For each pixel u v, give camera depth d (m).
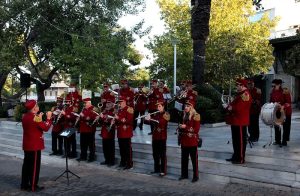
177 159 11.00
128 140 11.41
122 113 11.39
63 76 25.64
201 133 14.24
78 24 22.41
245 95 9.57
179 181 9.89
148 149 12.13
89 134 12.60
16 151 15.78
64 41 21.95
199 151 10.78
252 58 24.77
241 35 24.70
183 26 26.84
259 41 25.31
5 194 9.45
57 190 9.63
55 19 22.12
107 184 10.02
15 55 21.80
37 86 24.28
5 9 20.95
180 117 13.34
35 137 9.70
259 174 9.16
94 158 12.77
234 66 24.06
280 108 10.51
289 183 8.52
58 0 21.45
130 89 15.05
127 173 11.16
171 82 28.14
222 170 9.80
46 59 23.73
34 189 9.65
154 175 10.61
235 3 26.31
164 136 10.48
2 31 21.73
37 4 21.23
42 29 21.89
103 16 22.53
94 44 20.89
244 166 9.41
